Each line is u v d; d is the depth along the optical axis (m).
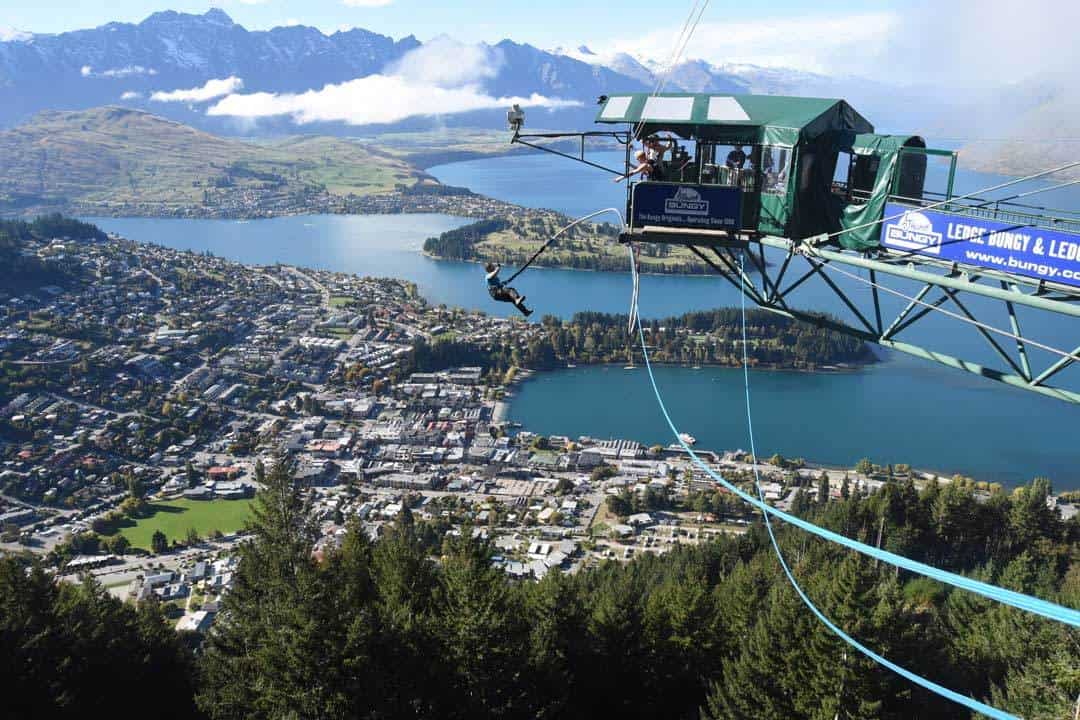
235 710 46.91
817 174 28.64
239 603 53.75
